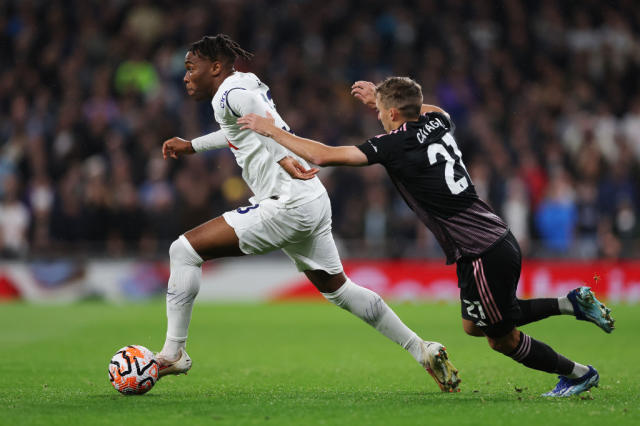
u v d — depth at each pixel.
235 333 35.81
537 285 51.94
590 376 18.45
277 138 17.27
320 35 67.56
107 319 41.34
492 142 56.75
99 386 20.31
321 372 23.66
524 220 52.03
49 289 53.12
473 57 66.88
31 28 67.62
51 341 31.84
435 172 18.02
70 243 52.66
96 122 57.62
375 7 69.62
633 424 14.91
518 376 22.31
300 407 16.78
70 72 63.72
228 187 53.41
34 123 60.03
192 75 20.11
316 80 62.75
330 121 58.66
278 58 65.06
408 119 18.58
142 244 52.66
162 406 16.97
